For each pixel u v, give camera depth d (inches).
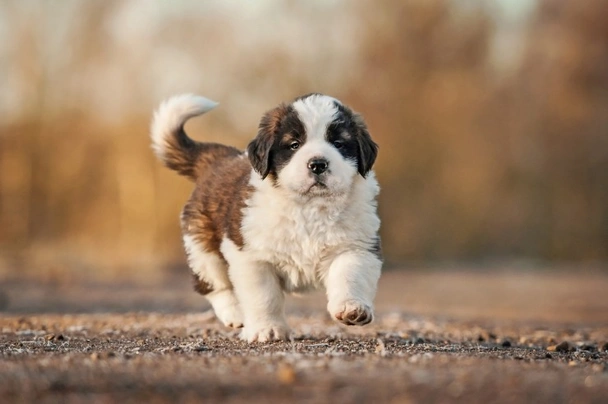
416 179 976.9
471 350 227.1
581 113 1083.9
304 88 908.6
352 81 944.3
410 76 973.8
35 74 893.8
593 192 1079.6
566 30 1091.3
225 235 245.6
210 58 882.1
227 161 273.7
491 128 1024.9
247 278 239.5
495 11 1039.6
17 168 892.6
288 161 237.6
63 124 896.3
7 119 900.0
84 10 887.1
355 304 223.3
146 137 861.2
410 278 789.9
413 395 152.3
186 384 160.6
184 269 753.0
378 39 962.1
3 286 575.8
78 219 884.6
